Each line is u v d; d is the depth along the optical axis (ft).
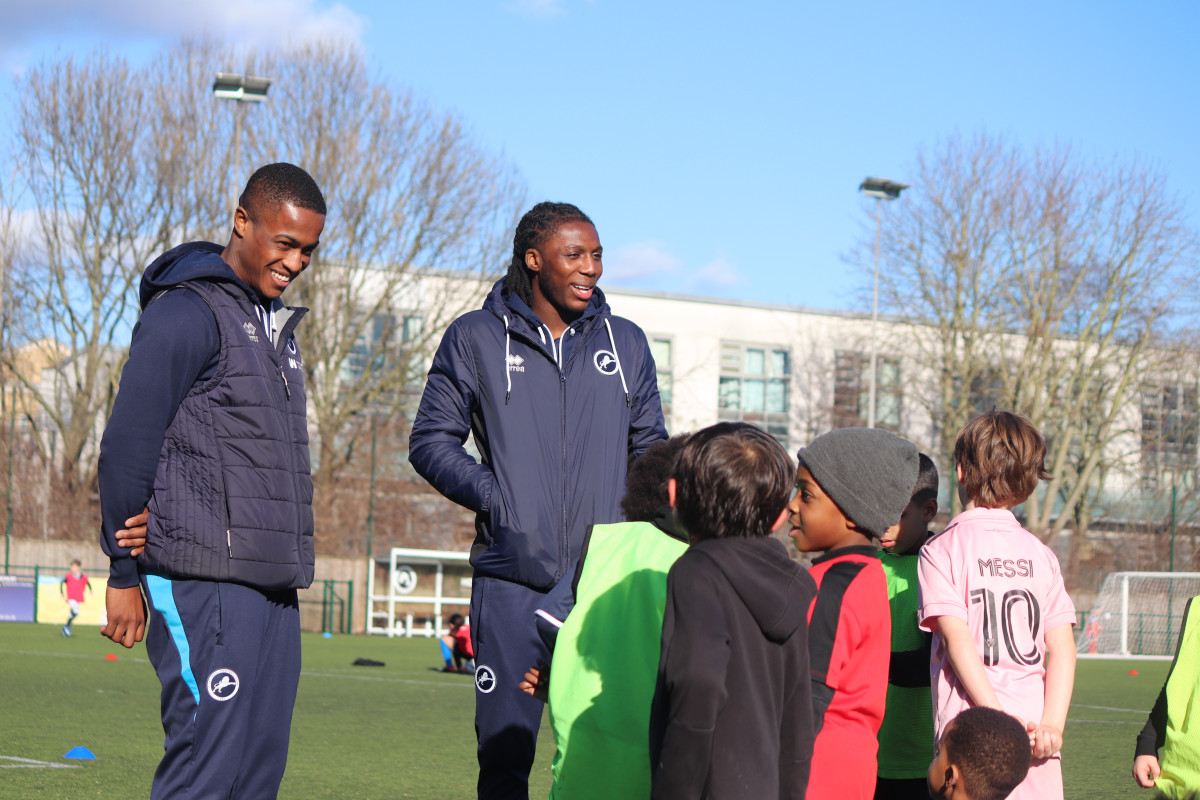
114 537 9.80
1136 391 111.96
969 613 10.55
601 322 12.66
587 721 9.00
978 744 9.23
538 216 12.37
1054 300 106.32
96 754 21.33
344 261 97.66
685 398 144.87
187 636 10.00
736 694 7.87
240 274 10.83
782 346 149.48
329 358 98.48
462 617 49.47
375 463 91.61
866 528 10.09
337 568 91.76
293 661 10.84
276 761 10.62
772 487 8.23
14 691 33.53
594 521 12.00
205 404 10.23
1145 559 111.96
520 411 12.00
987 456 10.94
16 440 101.81
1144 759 11.25
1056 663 10.53
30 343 98.99
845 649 9.42
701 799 7.86
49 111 92.38
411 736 26.53
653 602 9.02
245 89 79.71
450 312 100.37
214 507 10.16
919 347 112.68
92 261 97.45
